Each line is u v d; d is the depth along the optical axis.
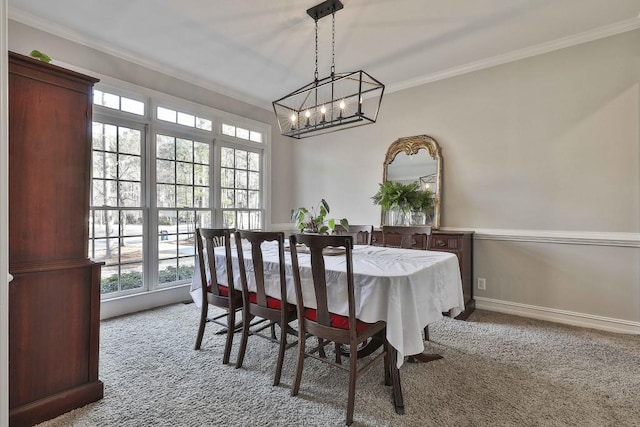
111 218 3.14
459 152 3.48
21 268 1.46
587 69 2.81
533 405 1.67
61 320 1.60
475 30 2.75
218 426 1.50
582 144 2.84
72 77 1.61
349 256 1.53
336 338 1.64
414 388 1.83
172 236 3.61
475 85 3.38
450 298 2.16
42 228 1.53
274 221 4.77
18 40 2.52
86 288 1.68
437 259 2.12
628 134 2.65
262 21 2.64
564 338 2.56
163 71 3.46
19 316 1.47
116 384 1.86
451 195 3.53
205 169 3.95
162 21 2.64
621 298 2.70
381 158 4.06
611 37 2.71
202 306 2.39
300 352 1.79
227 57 3.26
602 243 2.75
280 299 1.97
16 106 1.44
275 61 3.34
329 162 4.58
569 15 2.54
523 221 3.12
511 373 2.00
